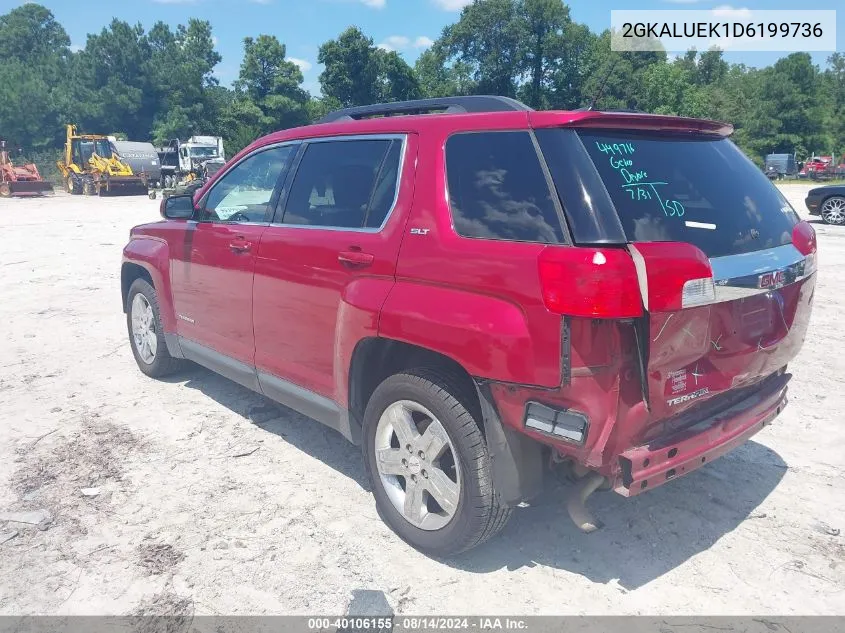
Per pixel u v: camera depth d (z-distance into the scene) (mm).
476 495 3035
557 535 3551
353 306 3461
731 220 3121
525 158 2938
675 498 3893
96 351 6746
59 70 77062
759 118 77000
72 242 14992
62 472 4230
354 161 3789
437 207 3188
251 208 4500
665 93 60438
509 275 2775
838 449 4473
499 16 63625
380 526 3648
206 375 6035
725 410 3100
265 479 4152
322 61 67250
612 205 2715
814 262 3502
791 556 3348
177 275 5188
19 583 3174
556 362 2625
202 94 73562
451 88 68438
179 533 3576
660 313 2551
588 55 62625
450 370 3178
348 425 3742
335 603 3041
